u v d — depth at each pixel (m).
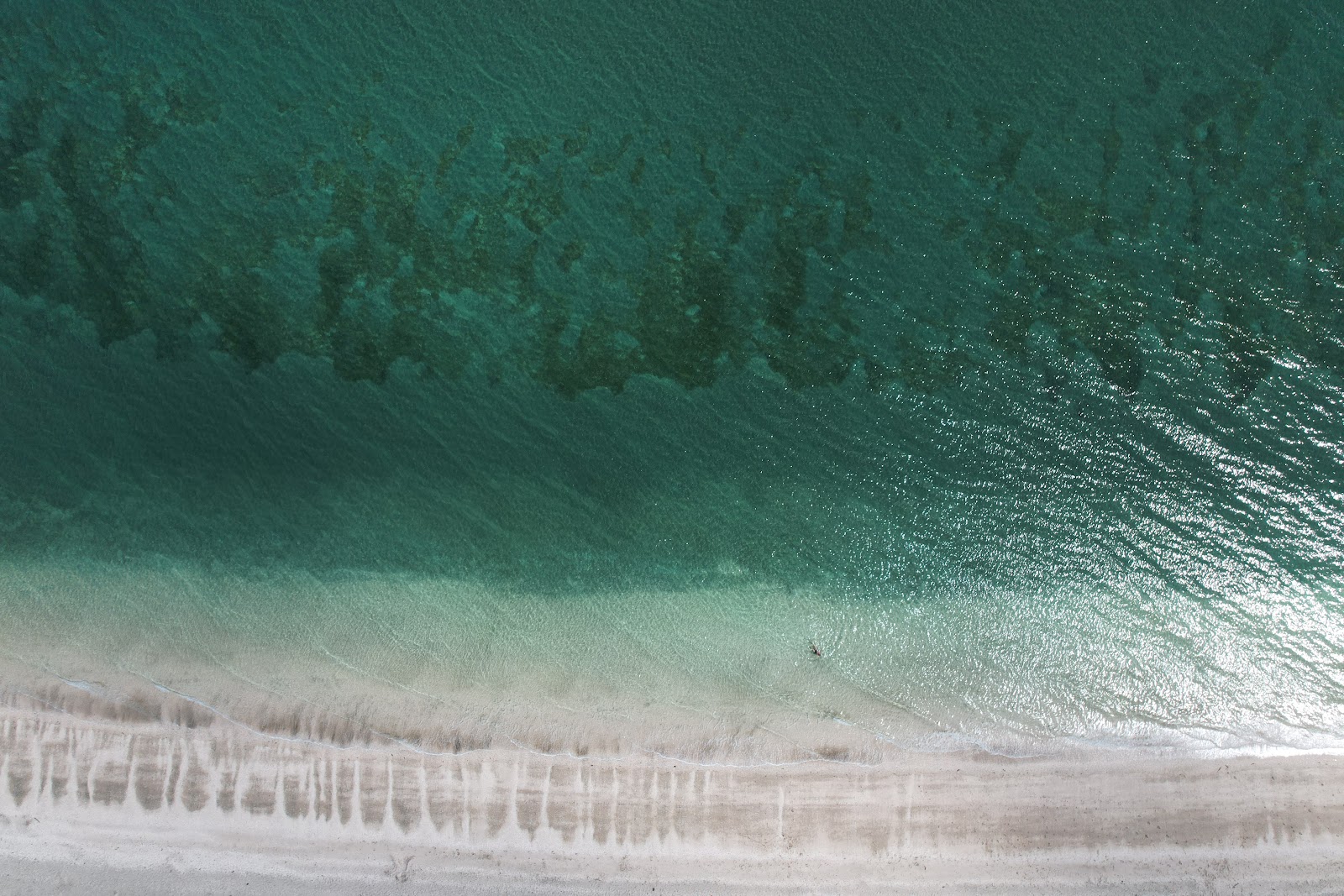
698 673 7.70
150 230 8.27
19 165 8.29
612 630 7.81
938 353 8.33
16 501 7.89
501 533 8.00
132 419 8.08
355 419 8.14
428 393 8.20
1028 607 7.86
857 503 8.09
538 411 8.21
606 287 8.39
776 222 8.49
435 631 7.79
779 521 8.05
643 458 8.16
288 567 7.89
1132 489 8.07
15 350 8.09
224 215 8.34
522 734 7.49
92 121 8.38
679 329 8.34
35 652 7.55
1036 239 8.47
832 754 7.45
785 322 8.36
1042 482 8.11
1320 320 8.27
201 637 7.70
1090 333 8.32
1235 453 8.10
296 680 7.61
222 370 8.15
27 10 8.45
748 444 8.19
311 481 8.05
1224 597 7.82
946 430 8.21
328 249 8.35
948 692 7.64
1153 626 7.77
